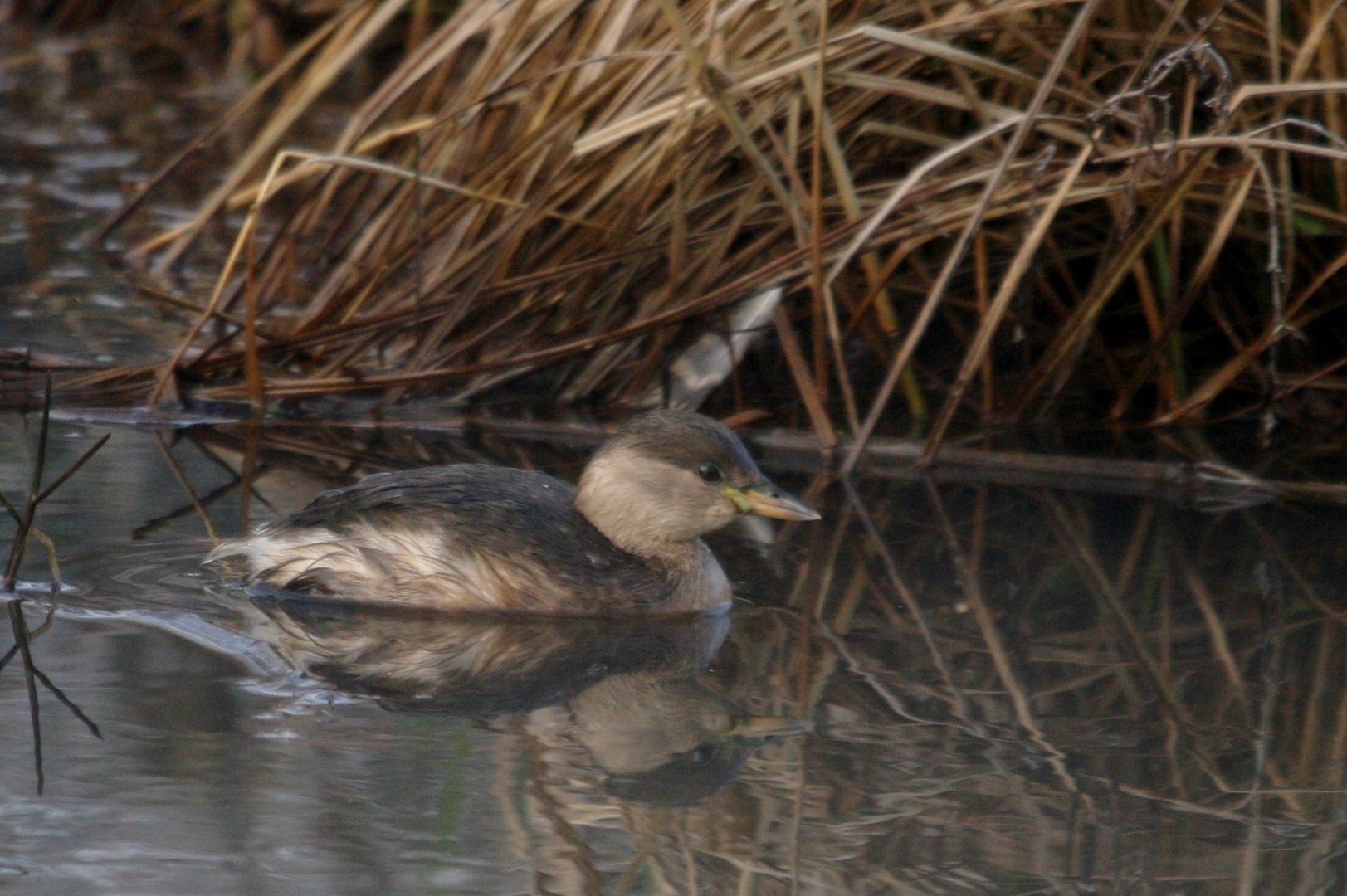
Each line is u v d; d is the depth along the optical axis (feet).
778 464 39.52
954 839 22.16
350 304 43.62
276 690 26.45
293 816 22.27
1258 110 41.88
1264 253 42.96
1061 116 38.37
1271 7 39.14
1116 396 43.70
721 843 21.83
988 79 42.50
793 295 43.62
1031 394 41.81
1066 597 31.65
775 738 25.36
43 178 61.16
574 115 42.22
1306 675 27.99
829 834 22.25
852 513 36.50
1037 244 37.93
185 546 32.01
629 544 31.45
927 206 40.55
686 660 28.58
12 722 24.84
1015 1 40.04
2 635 28.02
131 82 75.72
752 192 41.32
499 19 44.70
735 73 40.37
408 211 45.39
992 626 30.22
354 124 45.80
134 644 27.91
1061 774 24.22
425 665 27.99
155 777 23.22
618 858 21.45
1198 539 34.96
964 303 44.65
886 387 38.55
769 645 29.35
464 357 42.70
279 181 45.80
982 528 35.50
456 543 30.07
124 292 48.93
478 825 22.18
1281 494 37.70
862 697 27.02
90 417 40.19
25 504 33.81
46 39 79.92
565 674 27.86
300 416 41.27
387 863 21.11
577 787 23.49
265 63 73.82
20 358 41.83
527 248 43.34
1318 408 42.88
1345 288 43.24
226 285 44.98
